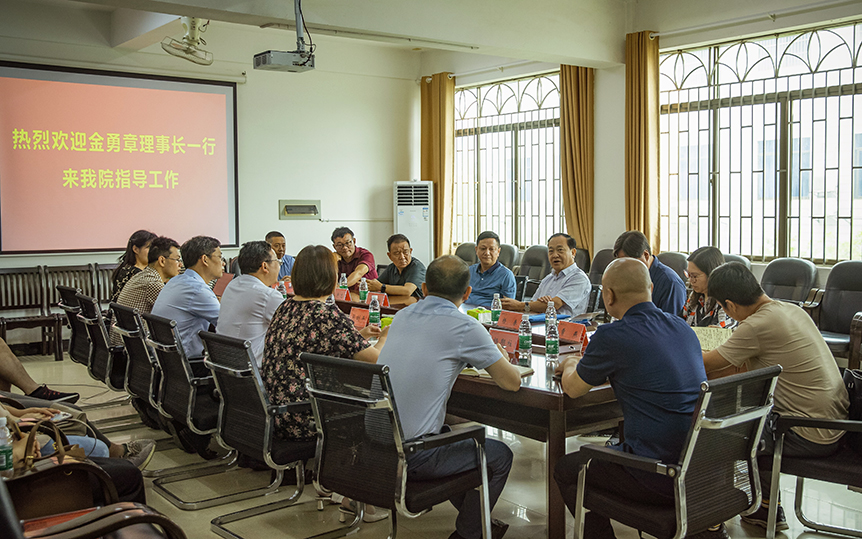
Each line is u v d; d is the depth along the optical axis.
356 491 2.33
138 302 4.16
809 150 6.23
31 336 7.01
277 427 2.80
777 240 6.48
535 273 7.24
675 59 7.09
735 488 2.21
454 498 2.66
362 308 4.09
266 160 8.38
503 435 4.24
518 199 8.73
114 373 4.05
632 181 6.99
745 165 6.66
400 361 2.46
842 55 5.98
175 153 7.71
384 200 9.30
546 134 8.35
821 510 3.06
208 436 3.78
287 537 2.86
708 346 2.94
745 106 6.62
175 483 3.50
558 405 2.44
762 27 6.21
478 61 8.72
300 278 2.82
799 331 2.60
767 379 2.18
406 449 2.18
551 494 2.66
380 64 9.10
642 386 2.20
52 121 7.01
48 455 2.25
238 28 8.05
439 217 9.09
